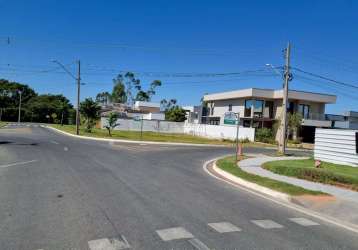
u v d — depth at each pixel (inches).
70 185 388.5
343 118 2233.0
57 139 1140.5
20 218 260.4
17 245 207.2
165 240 223.8
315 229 269.6
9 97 3796.8
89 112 1738.4
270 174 562.9
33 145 871.7
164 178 478.0
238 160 774.5
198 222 267.6
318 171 523.5
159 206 311.9
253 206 336.5
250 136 1748.3
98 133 1638.8
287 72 1051.3
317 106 2073.1
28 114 3612.2
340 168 660.7
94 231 235.6
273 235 246.1
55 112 3563.0
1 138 1061.1
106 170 516.4
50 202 309.7
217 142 1557.6
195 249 210.2
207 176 533.0
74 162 588.1
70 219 261.1
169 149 1024.9
